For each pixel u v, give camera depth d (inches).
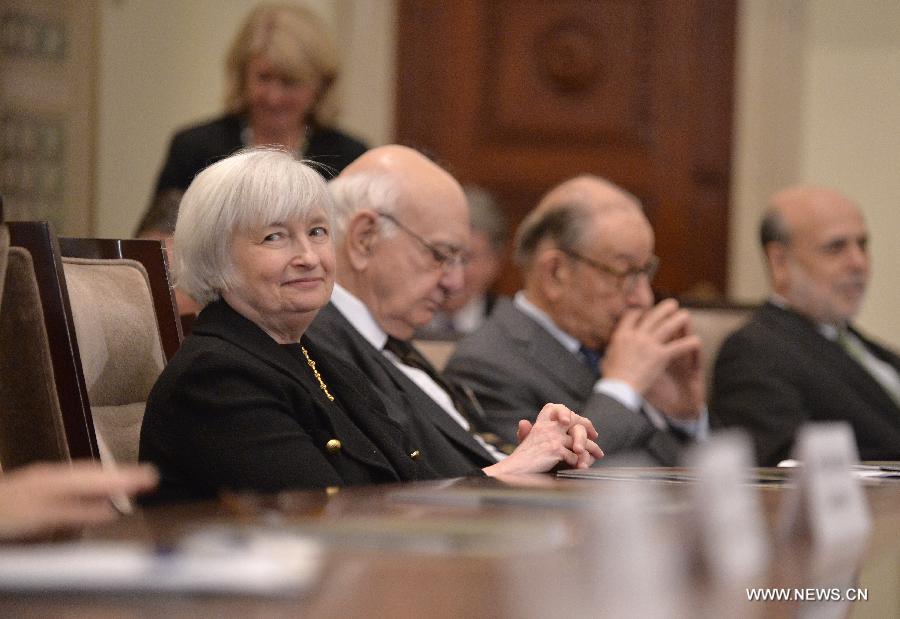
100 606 109.7
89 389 266.1
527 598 116.9
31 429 249.6
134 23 674.8
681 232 799.1
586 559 136.6
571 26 804.6
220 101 711.7
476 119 806.5
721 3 791.7
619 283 416.2
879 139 776.9
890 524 186.4
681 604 117.3
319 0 769.6
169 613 107.0
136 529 150.9
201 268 263.9
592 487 211.3
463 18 802.8
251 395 246.1
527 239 428.8
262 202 261.3
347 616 107.9
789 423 476.4
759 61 780.0
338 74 512.7
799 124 781.3
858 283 511.5
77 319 265.7
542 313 423.8
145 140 684.1
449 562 133.7
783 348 490.3
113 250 287.6
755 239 784.9
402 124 800.9
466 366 405.4
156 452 247.8
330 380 278.4
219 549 126.3
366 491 201.8
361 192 348.5
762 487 228.2
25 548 133.3
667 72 797.9
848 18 778.2
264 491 239.1
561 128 805.9
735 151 791.7
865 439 483.2
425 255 346.9
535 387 401.1
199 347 254.8
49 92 596.4
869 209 780.0
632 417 388.5
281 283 263.4
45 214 597.9
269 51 495.2
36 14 587.5
